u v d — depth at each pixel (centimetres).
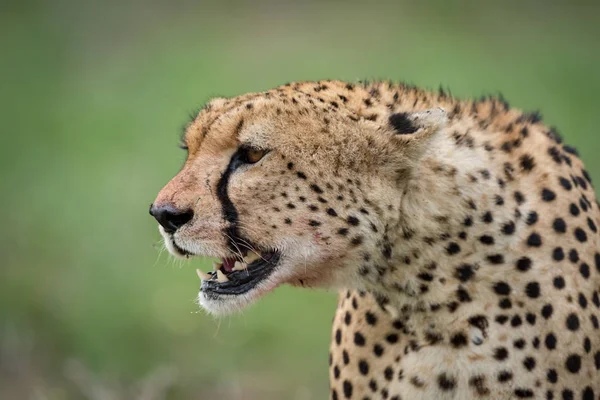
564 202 1034
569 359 1009
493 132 1055
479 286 1006
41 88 3180
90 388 1551
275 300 1955
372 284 1034
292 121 1015
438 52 3416
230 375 1677
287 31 3828
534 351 1002
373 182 1008
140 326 1872
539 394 1005
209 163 1034
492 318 1006
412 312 1028
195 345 1828
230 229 1022
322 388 1725
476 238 1003
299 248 1022
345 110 1028
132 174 2444
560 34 3700
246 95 1079
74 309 1909
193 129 1067
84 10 3928
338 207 1012
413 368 1028
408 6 4100
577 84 3061
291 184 1013
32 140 2738
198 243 1025
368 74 3122
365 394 1068
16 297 1953
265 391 1711
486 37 3669
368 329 1065
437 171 1005
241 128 1019
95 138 2720
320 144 1009
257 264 1054
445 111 998
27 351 1755
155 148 2642
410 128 1011
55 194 2395
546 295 1004
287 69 3234
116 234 2186
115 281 2002
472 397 1012
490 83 3020
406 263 1014
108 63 3475
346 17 3984
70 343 1819
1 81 3219
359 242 1017
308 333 1870
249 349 1830
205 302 1074
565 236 1022
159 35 3781
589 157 2506
